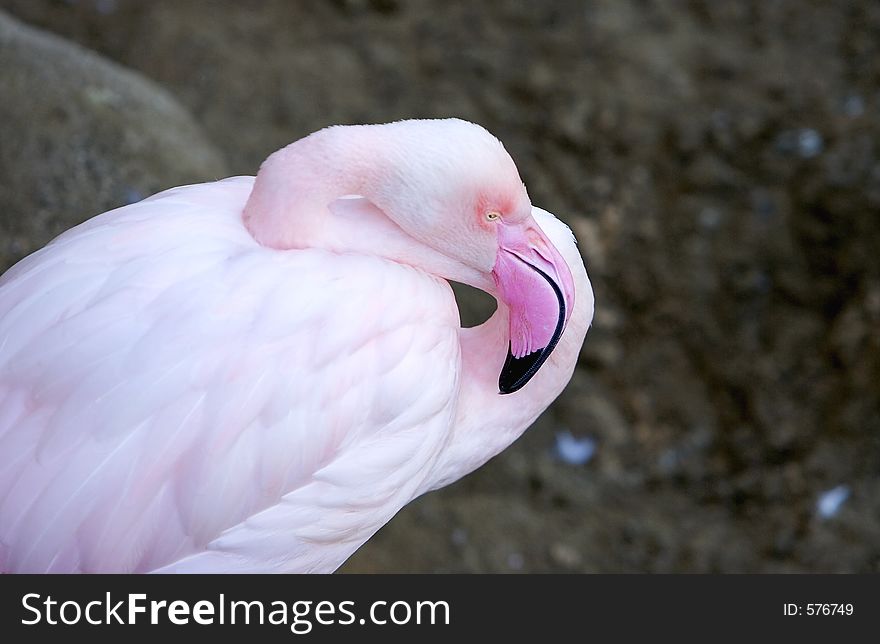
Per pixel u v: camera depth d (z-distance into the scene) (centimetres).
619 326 528
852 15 631
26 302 248
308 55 618
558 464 484
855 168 546
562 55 627
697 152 576
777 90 597
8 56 419
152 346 239
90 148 398
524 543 448
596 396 507
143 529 239
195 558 246
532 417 310
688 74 613
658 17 643
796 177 555
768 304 520
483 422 303
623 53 626
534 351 274
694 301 528
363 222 274
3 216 372
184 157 416
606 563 446
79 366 237
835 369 490
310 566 269
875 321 489
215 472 241
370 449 262
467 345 303
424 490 306
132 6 621
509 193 265
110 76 434
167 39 607
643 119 593
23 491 233
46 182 383
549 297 270
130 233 257
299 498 253
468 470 314
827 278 519
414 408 265
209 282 248
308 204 262
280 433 247
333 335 252
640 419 500
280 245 263
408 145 261
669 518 465
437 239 269
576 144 586
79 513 233
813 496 455
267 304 249
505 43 636
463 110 602
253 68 604
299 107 591
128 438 236
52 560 234
